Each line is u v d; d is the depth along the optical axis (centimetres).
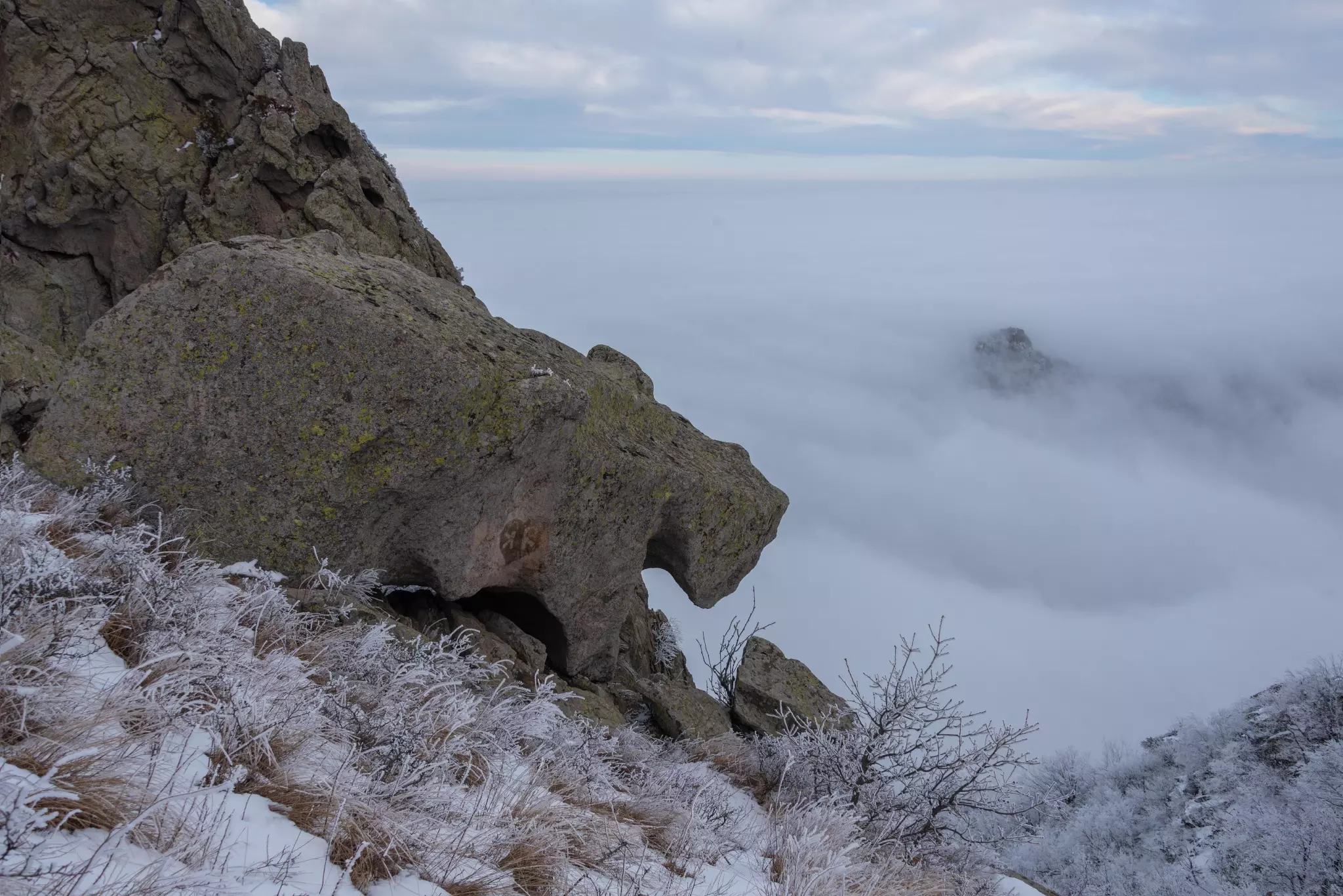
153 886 198
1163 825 1727
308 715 324
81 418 454
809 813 505
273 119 851
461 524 508
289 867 242
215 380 458
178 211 827
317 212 855
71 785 222
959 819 602
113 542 379
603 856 350
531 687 557
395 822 283
